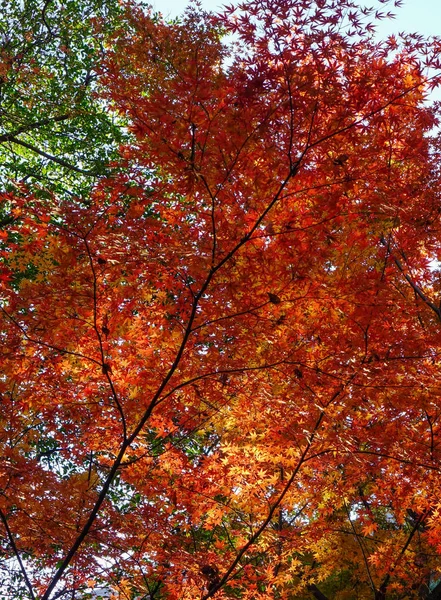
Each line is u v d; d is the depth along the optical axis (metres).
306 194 4.61
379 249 5.67
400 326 5.33
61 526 5.40
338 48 3.96
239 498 5.88
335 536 8.04
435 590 8.04
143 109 4.54
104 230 4.67
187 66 4.82
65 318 4.86
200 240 4.70
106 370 4.91
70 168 11.84
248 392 5.21
